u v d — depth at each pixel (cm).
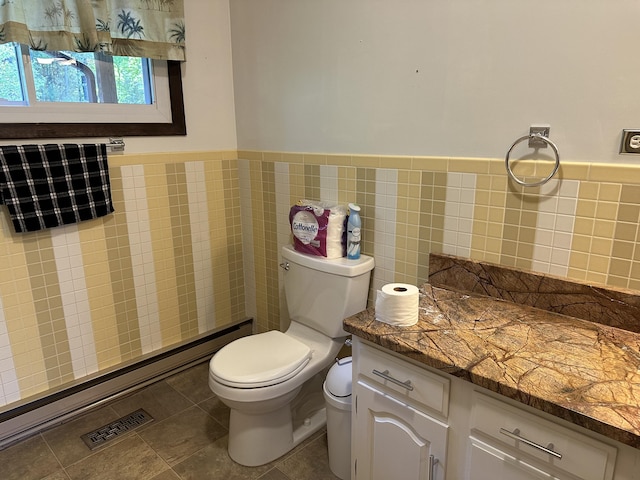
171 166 236
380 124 186
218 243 264
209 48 240
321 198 217
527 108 146
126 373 234
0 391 199
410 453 137
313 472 186
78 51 188
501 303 156
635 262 134
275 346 195
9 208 185
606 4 127
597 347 124
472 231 167
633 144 128
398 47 174
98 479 181
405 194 183
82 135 204
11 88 187
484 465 119
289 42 214
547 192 146
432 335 132
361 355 144
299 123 220
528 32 142
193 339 261
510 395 106
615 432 92
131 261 231
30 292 201
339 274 190
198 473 185
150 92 226
